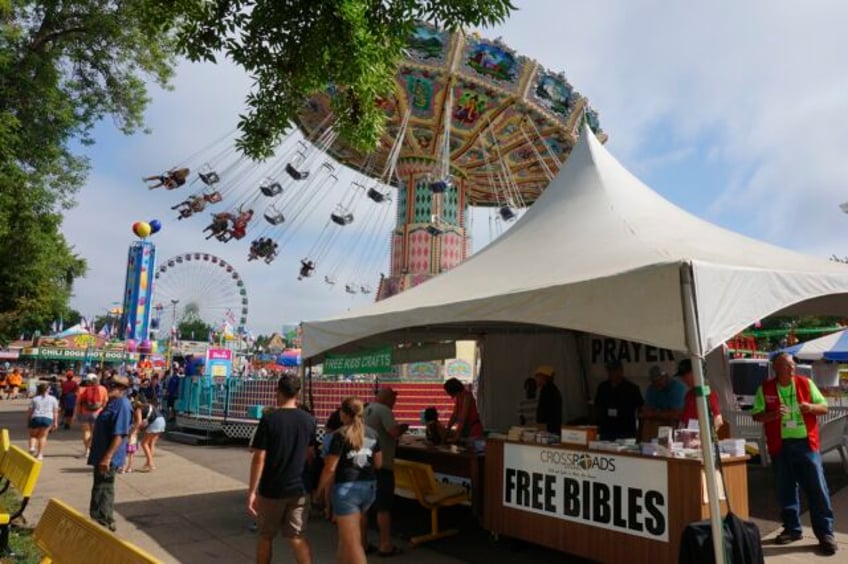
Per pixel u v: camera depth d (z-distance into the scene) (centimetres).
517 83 1870
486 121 2005
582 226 687
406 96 1877
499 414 1112
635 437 727
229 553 610
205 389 1666
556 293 500
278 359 3378
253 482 478
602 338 1042
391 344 945
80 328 4669
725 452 530
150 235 4222
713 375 1048
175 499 863
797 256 635
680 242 576
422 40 1727
